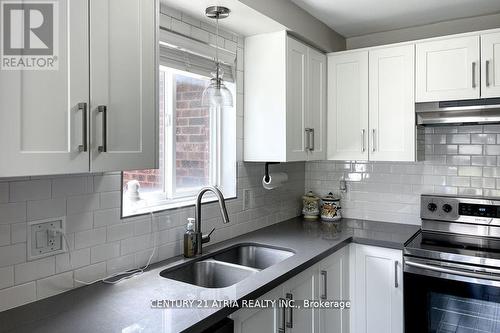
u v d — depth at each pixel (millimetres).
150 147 1352
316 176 3152
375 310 2334
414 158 2418
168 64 1894
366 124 2594
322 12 2457
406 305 2133
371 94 2572
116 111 1224
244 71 2426
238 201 2395
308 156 2523
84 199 1499
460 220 2420
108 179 1596
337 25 2711
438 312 2047
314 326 1987
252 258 2238
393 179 2816
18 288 1295
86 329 1144
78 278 1483
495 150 2447
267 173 2467
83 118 1106
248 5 1888
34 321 1195
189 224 1928
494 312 1883
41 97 1011
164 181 2074
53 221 1393
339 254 2281
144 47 1326
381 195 2869
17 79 962
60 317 1225
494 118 2164
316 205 2951
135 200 1774
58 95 1050
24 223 1306
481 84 2195
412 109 2416
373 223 2811
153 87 1365
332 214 2877
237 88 2373
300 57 2426
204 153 2326
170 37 1865
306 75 2492
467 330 1956
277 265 1767
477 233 2369
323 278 2076
